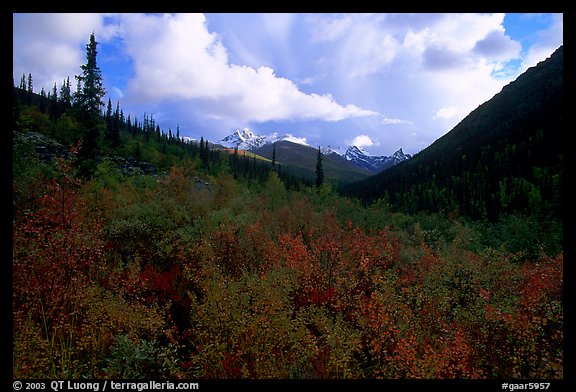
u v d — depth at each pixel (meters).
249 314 9.90
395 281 14.38
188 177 25.75
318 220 25.91
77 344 8.62
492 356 9.26
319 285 13.59
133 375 7.88
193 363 9.05
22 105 56.06
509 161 88.75
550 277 11.46
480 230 37.66
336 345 9.22
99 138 32.94
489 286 14.82
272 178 44.28
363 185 145.38
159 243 14.18
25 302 8.66
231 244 15.34
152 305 10.80
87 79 33.66
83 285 9.89
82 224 11.89
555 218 32.28
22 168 15.31
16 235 9.23
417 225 33.09
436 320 11.42
